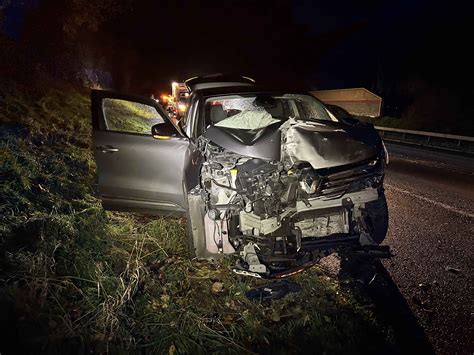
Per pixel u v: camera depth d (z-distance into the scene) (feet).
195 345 8.66
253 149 11.14
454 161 34.55
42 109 30.91
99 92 14.97
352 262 12.59
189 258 12.74
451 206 18.83
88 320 8.63
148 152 14.02
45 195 14.14
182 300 10.43
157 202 14.47
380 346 8.98
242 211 11.12
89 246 11.76
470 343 9.09
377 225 12.85
